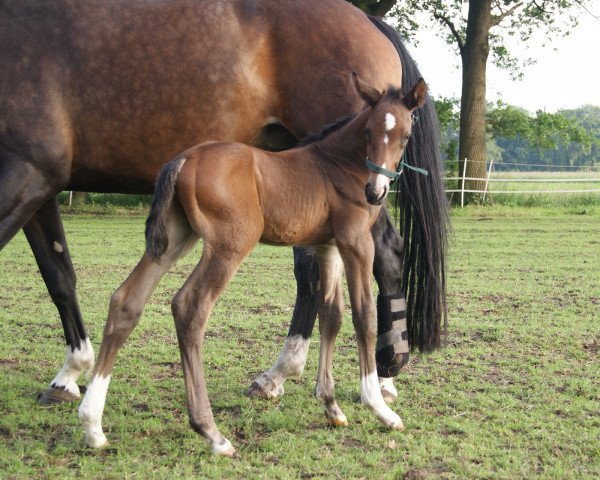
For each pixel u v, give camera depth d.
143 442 4.16
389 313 4.85
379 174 4.04
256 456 3.99
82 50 4.67
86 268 10.55
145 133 4.78
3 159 4.63
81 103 4.70
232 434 4.34
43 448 4.07
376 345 4.90
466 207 20.81
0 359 5.99
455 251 12.54
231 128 4.87
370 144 4.08
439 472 3.78
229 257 3.93
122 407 4.74
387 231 4.87
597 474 3.76
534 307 8.10
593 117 72.75
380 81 4.90
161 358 6.02
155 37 4.72
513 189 27.61
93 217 18.41
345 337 6.81
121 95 4.71
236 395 5.11
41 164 4.65
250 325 7.18
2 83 4.59
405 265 5.02
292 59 4.85
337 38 4.87
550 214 19.78
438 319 5.02
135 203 21.73
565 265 11.06
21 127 4.59
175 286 9.40
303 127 4.89
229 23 4.80
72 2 4.72
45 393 4.98
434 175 4.95
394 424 4.36
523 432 4.37
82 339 5.11
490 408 4.78
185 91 4.74
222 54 4.76
